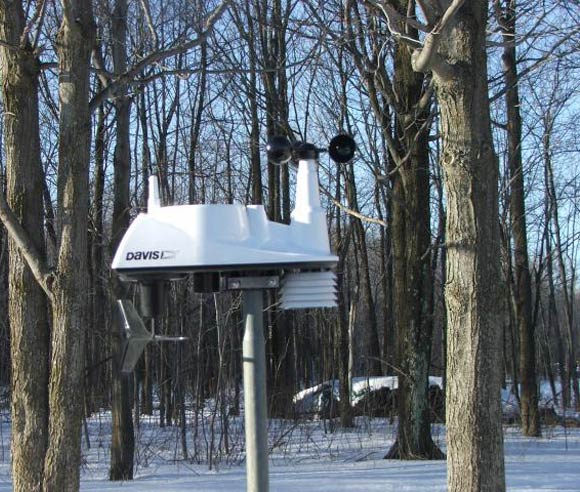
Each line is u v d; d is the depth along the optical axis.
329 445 13.34
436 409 16.72
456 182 5.07
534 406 15.89
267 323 19.69
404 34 5.98
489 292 4.98
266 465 3.00
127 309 3.22
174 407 18.16
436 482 8.90
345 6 10.48
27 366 5.91
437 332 31.94
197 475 11.06
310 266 2.95
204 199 18.44
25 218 6.01
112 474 10.92
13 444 5.91
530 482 8.74
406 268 12.26
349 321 25.22
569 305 31.69
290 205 23.06
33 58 6.20
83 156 5.59
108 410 23.16
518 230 16.92
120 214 11.95
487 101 5.18
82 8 5.71
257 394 3.01
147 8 7.83
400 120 11.76
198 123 19.83
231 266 2.92
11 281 6.03
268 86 15.27
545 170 24.33
